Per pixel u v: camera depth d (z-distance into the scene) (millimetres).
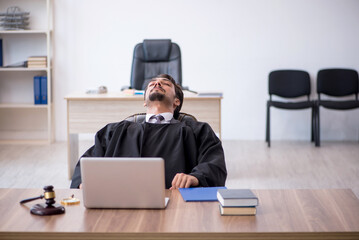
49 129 6133
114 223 1610
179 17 6160
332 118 6320
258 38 6172
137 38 6203
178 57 5223
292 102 6023
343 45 6145
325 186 4242
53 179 4504
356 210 1752
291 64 6199
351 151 5660
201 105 4453
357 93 6074
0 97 6379
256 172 4734
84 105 4453
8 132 6430
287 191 2006
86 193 1749
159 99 2602
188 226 1581
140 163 1717
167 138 2463
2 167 4945
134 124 2525
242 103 6289
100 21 6180
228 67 6223
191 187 2113
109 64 6246
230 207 1687
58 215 1697
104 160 1723
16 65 6035
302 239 1536
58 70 6258
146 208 1759
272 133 6363
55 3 6160
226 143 6133
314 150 5719
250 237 1533
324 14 6117
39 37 6230
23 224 1608
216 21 6156
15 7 6156
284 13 6125
